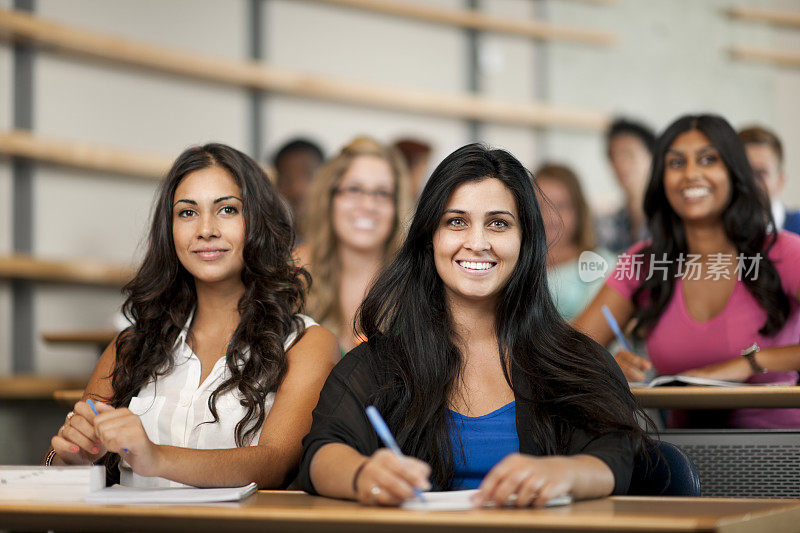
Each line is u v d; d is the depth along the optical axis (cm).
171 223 252
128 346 250
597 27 851
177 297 254
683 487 207
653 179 329
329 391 216
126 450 196
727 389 255
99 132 640
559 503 165
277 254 254
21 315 606
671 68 858
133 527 165
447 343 220
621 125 671
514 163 224
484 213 218
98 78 640
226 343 249
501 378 220
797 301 308
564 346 222
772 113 856
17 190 602
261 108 728
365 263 426
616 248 657
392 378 217
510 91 834
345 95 747
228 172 252
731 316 311
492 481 161
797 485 259
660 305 323
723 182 315
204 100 699
